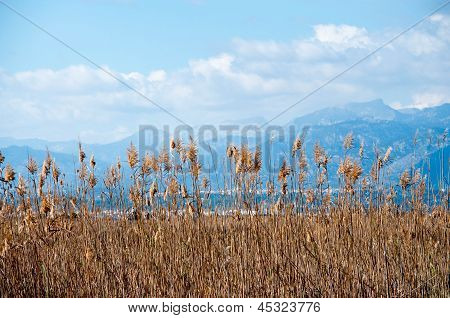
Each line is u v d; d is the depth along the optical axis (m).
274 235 10.48
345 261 10.24
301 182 11.14
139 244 10.84
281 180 10.99
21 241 10.66
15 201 11.02
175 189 11.20
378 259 10.27
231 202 10.95
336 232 10.68
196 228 10.69
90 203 11.73
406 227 11.30
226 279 10.09
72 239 11.12
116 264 10.51
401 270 10.17
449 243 11.05
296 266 10.11
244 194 10.88
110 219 11.58
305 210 11.18
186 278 10.22
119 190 11.57
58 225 11.12
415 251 10.70
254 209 10.73
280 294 9.94
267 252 10.29
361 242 10.76
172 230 10.88
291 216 10.80
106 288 10.27
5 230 10.46
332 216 10.99
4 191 10.94
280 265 10.19
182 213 11.05
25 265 10.40
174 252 10.41
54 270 10.48
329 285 9.98
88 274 10.39
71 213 11.60
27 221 10.75
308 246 10.54
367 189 11.33
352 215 11.08
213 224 10.95
